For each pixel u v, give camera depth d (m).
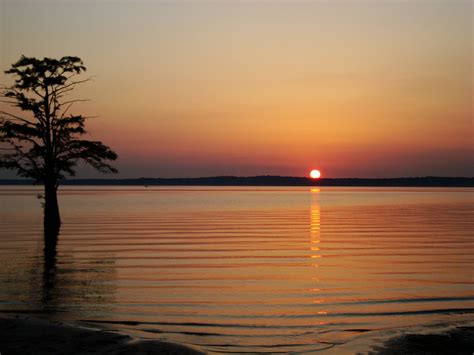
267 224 42.88
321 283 17.72
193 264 21.69
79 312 13.73
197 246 27.66
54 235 32.84
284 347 10.91
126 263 21.86
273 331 12.12
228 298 15.45
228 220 47.66
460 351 10.42
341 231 36.47
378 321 13.00
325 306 14.54
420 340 11.03
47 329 11.61
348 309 14.21
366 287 17.06
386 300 15.25
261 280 18.23
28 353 10.16
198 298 15.41
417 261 22.58
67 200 102.25
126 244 28.41
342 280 18.27
